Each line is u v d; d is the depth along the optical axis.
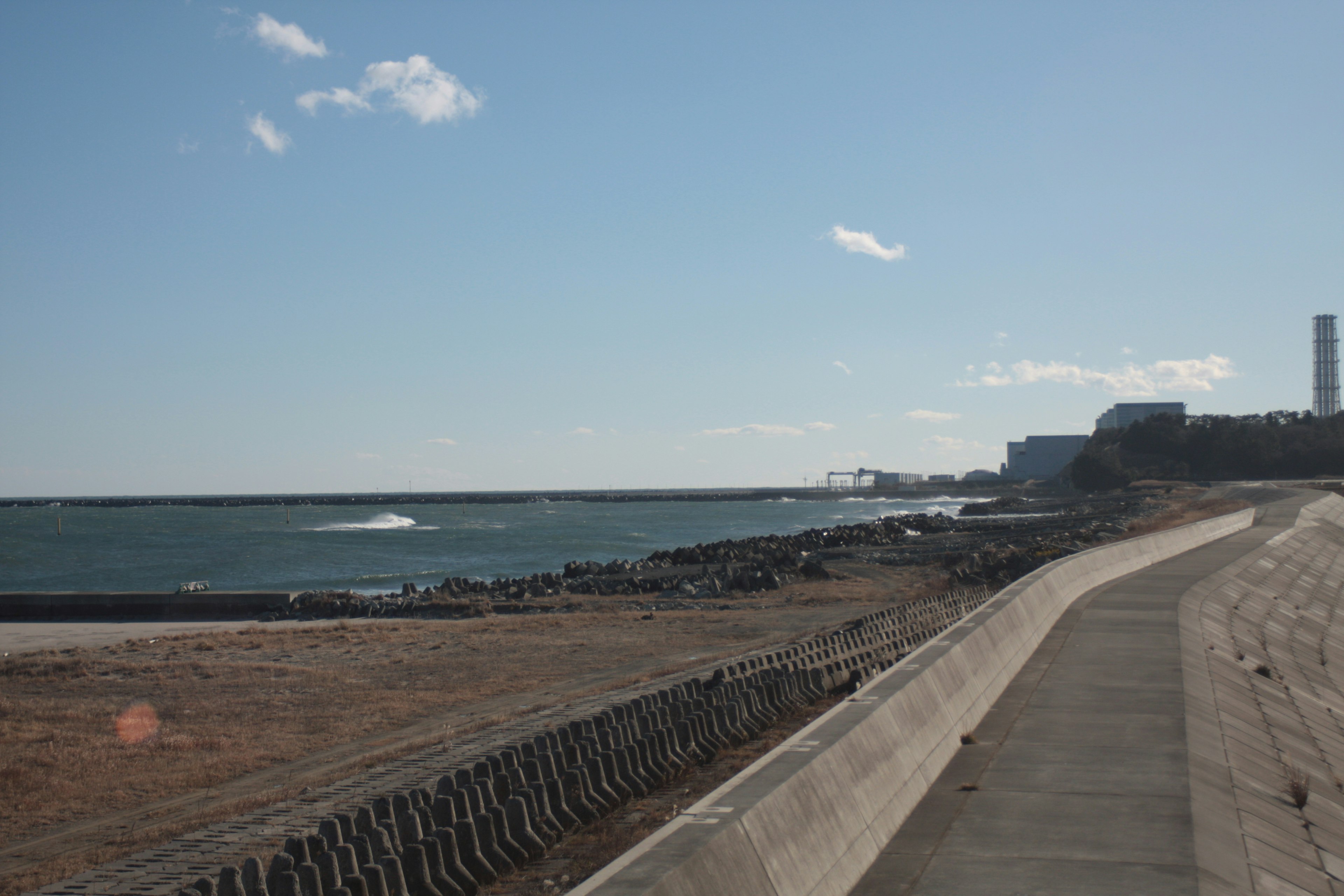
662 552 66.75
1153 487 180.00
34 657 27.83
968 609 28.58
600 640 30.95
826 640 18.94
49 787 14.40
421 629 35.19
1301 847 8.24
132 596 44.16
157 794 14.12
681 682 19.73
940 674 10.84
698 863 4.97
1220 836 7.60
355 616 43.25
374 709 20.36
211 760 16.08
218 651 29.62
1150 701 12.41
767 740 12.88
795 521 175.62
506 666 25.97
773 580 48.00
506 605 43.81
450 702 21.12
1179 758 9.64
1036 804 8.27
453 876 7.53
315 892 6.71
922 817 7.99
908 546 78.94
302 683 23.47
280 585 64.88
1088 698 12.72
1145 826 7.60
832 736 7.70
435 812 8.23
